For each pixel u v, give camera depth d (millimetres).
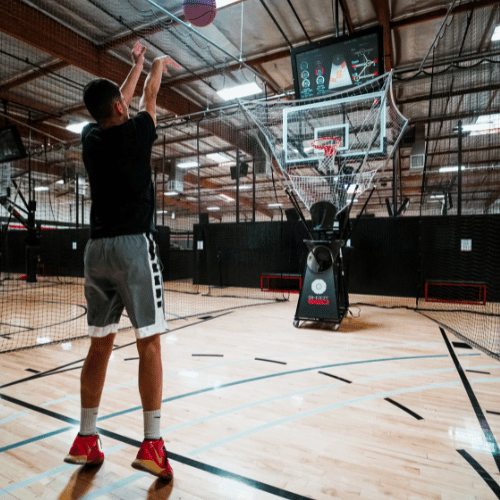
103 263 1179
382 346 3250
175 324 4297
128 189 1184
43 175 13656
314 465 1383
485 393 2143
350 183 3986
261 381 2336
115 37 5953
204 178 15133
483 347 3158
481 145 10125
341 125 4801
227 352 3047
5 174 12438
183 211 21047
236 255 8469
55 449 1497
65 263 11453
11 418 1800
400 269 6801
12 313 5363
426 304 5984
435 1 5168
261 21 5609
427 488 1240
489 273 6258
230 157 12398
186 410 1893
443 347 3221
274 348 3180
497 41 6062
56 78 7082
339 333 3799
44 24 5289
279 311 5238
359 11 5457
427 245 6668
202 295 7184
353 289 7141
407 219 6777
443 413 1867
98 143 1192
